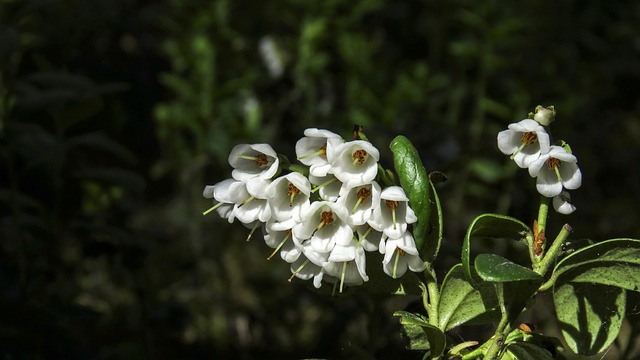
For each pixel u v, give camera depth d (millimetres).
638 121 7598
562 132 6543
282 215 2221
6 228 4129
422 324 2209
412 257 2258
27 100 3846
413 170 2166
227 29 6156
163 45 6312
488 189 5859
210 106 5859
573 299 2432
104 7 5520
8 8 4289
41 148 3893
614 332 2404
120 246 4367
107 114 5477
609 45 7301
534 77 6516
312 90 6230
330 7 6211
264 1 6551
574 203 7086
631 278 2270
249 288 5992
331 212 2219
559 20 7062
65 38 5086
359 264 2199
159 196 6391
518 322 5035
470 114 6461
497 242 4969
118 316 4770
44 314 3736
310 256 2217
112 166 5590
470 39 6324
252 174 2291
